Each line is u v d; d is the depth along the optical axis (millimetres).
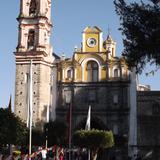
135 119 94500
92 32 101062
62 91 99500
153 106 95250
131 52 34438
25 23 103188
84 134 74812
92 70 99750
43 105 98000
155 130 93625
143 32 33375
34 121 95938
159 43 32562
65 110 98062
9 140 65250
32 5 104688
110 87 97938
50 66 102000
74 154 74062
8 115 65250
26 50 101000
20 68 99938
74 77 99500
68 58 100938
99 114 97188
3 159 37656
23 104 97688
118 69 98312
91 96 98500
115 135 93375
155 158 91750
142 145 92875
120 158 92000
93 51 100188
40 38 101125
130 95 96125
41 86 98188
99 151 92875
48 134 88938
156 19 32656
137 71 35000
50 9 108625
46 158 54281
